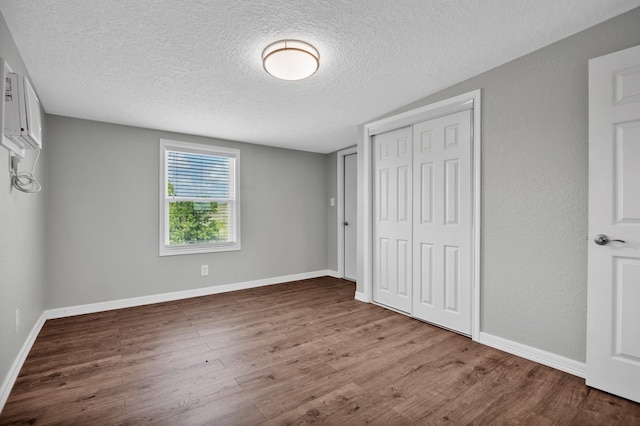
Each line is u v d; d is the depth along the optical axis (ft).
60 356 7.41
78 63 7.13
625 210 5.55
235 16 5.56
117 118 10.87
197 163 13.38
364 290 12.03
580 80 6.32
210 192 13.69
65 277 10.44
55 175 10.33
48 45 6.38
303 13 5.51
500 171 7.63
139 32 5.99
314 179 17.02
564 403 5.49
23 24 5.67
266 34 6.13
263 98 9.30
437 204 9.23
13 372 6.21
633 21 5.65
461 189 8.60
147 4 5.21
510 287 7.45
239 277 14.29
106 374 6.57
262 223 15.10
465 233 8.52
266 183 15.28
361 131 11.98
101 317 10.30
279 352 7.64
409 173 10.19
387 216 11.11
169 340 8.39
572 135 6.45
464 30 6.14
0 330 5.51
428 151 9.47
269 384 6.18
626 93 5.51
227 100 9.41
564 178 6.57
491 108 7.79
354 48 6.70
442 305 9.16
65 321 9.89
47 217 10.14
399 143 10.54
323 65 7.41
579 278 6.37
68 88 8.41
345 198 16.60
